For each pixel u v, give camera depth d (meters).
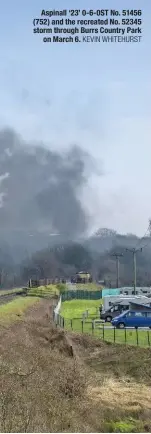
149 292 85.50
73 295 93.00
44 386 23.12
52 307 63.66
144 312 51.72
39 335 39.41
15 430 15.74
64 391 25.09
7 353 26.84
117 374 35.22
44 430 16.94
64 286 106.69
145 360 37.22
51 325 45.69
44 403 20.69
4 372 22.06
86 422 21.73
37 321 44.44
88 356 40.25
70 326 51.81
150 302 56.59
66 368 29.80
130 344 42.28
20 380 22.20
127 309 55.47
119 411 24.72
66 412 20.84
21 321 40.31
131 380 33.62
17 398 18.92
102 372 35.81
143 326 51.25
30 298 65.75
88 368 35.94
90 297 93.25
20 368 24.14
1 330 32.72
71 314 64.44
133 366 36.19
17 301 55.78
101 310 61.41
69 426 19.52
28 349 30.84
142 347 41.00
